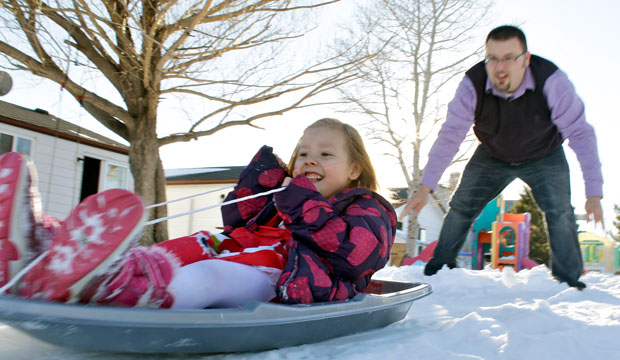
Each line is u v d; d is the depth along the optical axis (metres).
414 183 15.84
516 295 3.54
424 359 1.73
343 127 2.46
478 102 3.50
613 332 1.96
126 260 1.50
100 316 1.30
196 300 1.69
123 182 16.23
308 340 1.85
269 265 1.96
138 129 10.62
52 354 1.60
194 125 10.72
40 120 14.82
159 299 1.55
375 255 2.03
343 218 2.04
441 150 3.44
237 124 10.48
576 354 1.77
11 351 1.61
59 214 14.05
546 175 3.71
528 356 1.77
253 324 1.55
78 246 1.36
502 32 3.28
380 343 1.93
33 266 1.44
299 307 1.70
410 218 15.77
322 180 2.36
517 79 3.34
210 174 22.88
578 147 3.42
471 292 3.73
